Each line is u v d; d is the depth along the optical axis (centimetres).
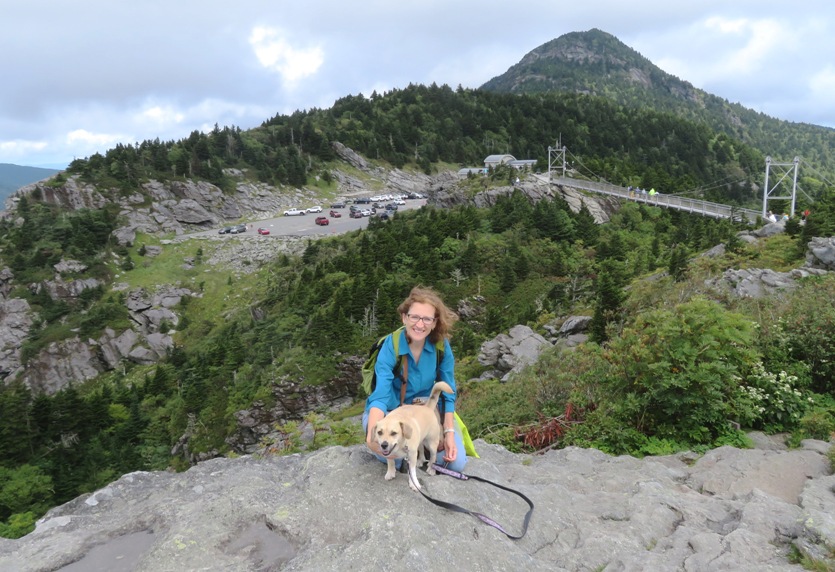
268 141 15612
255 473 486
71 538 364
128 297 8838
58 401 5538
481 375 2678
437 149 17275
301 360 4994
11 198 11075
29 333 8469
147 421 5850
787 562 362
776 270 2314
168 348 7950
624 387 829
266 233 10725
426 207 9812
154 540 360
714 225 6219
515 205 7769
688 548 379
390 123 17625
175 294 9000
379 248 7056
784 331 973
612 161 11750
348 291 5781
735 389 798
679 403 741
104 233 10056
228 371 5734
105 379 7825
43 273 9156
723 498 514
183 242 10444
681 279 2497
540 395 1039
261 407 4753
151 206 11175
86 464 5003
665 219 7388
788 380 808
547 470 578
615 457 662
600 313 2402
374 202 13288
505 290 5738
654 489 492
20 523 3047
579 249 6488
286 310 6619
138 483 511
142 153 12812
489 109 18850
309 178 14488
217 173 12731
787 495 516
